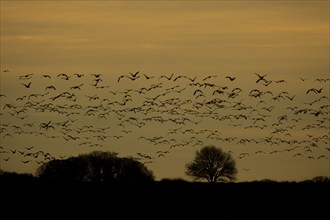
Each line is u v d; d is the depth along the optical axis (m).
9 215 85.88
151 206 98.56
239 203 100.69
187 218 86.56
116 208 95.25
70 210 91.44
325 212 91.81
